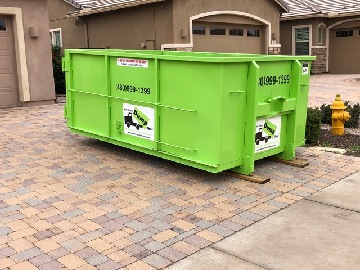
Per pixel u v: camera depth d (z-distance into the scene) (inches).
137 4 626.2
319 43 961.5
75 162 269.7
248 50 722.2
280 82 250.1
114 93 275.6
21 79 480.7
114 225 181.6
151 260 153.8
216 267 149.3
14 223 182.9
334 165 266.5
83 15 744.3
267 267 149.1
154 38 633.6
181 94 233.5
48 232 174.7
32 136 337.4
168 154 246.8
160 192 219.8
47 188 224.5
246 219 188.2
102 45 737.6
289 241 167.9
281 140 262.5
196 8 619.8
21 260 153.1
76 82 306.0
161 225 181.8
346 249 161.2
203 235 173.0
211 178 240.5
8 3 461.4
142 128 260.7
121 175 245.4
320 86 701.3
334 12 932.6
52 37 857.5
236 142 231.8
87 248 162.1
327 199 211.6
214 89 216.8
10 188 224.1
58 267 148.7
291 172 252.7
